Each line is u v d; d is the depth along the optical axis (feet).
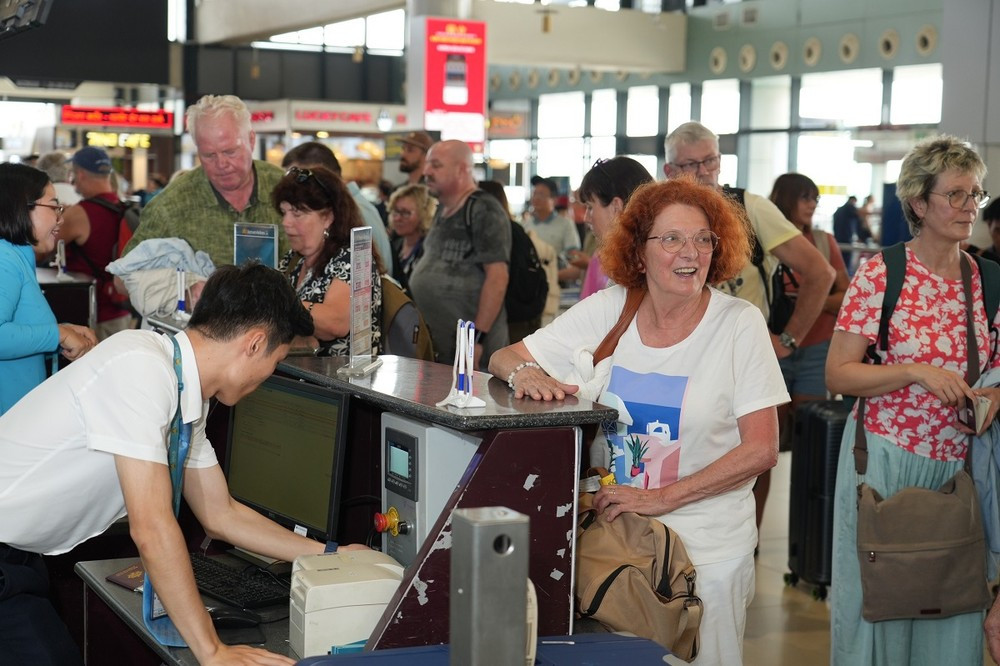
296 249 11.03
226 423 9.94
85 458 6.93
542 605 6.75
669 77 59.88
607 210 10.32
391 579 6.88
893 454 9.17
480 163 42.27
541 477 6.65
